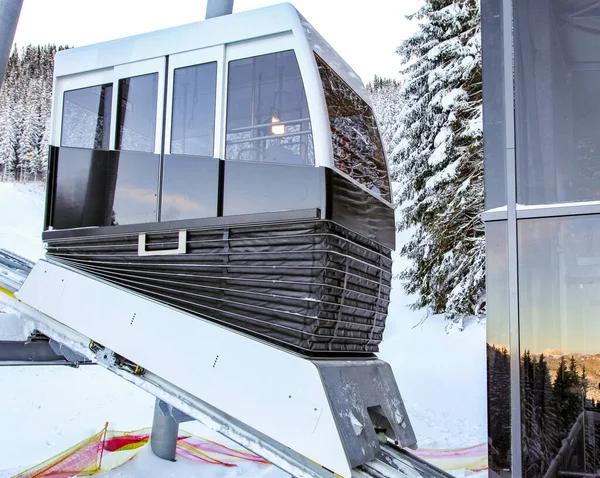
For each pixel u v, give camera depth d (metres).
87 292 4.48
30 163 47.94
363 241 4.45
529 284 2.93
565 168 2.98
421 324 16.12
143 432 8.01
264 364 3.66
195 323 3.94
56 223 4.82
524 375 2.88
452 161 14.26
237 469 6.41
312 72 3.91
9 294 5.12
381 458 3.73
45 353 5.54
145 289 4.30
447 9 15.13
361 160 4.59
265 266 3.88
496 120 3.12
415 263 15.84
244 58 4.20
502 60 3.14
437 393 11.56
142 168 4.47
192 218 4.16
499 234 3.03
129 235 4.43
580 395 2.79
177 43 4.46
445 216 14.06
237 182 4.05
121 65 4.70
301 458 3.64
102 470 6.20
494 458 2.88
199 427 8.37
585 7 3.04
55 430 8.45
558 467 2.78
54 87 4.99
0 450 7.37
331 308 3.85
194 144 4.27
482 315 14.89
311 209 3.71
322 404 3.43
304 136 3.87
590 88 2.99
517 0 3.15
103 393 10.84
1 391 10.52
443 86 14.76
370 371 4.17
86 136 4.79
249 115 4.11
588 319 2.82
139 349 4.12
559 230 2.92
